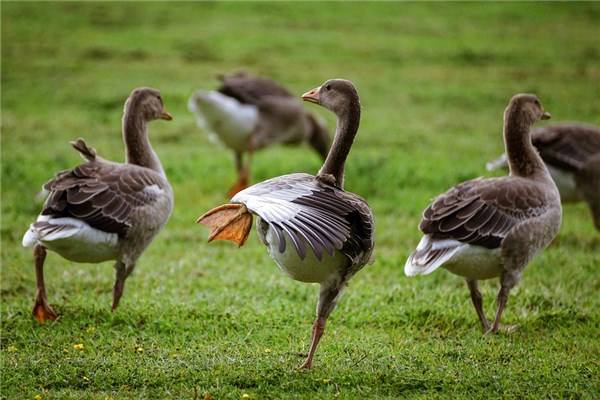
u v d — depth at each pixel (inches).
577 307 458.0
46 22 1389.0
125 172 438.0
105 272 520.7
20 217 627.8
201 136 917.2
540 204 427.8
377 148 855.1
